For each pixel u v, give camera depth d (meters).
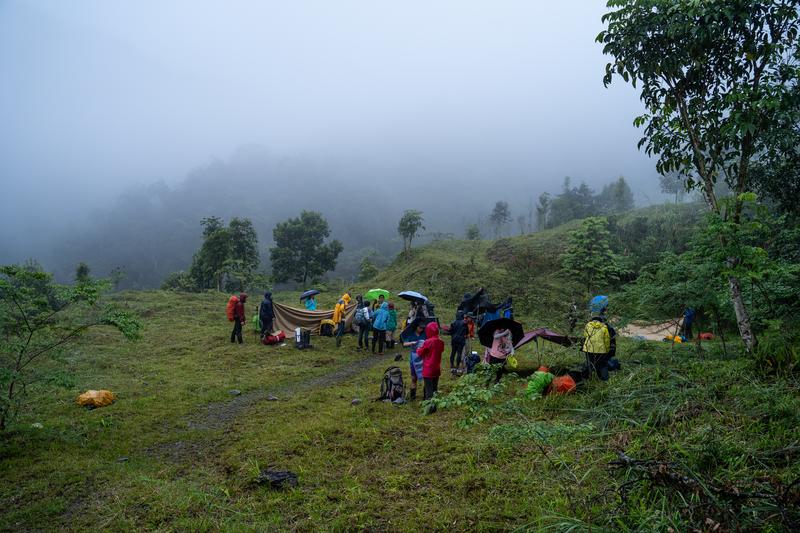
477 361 9.52
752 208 7.28
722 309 8.99
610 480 4.50
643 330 14.85
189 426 7.68
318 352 13.84
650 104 9.13
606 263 25.84
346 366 12.41
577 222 39.59
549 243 34.78
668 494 3.88
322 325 16.47
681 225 27.75
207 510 4.83
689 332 12.49
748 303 9.57
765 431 4.98
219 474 5.80
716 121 8.34
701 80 8.49
